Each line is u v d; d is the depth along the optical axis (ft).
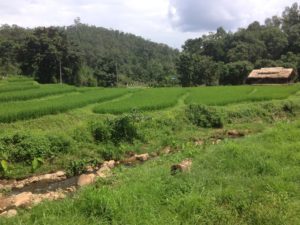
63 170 54.75
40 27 280.72
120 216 27.45
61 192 41.50
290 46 342.44
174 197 31.73
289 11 427.33
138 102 103.60
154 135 73.36
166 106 99.25
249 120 99.09
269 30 363.56
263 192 32.68
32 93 121.70
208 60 308.19
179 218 28.14
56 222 26.32
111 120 69.56
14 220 28.60
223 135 81.15
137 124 73.31
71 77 282.77
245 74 274.98
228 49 363.35
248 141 55.31
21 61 272.72
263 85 209.36
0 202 36.76
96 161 58.13
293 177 36.81
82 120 85.56
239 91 149.48
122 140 67.15
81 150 60.75
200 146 59.62
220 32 404.98
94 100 108.47
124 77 333.83
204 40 393.09
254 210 28.50
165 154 61.05
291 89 157.69
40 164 54.85
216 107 98.68
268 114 105.40
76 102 98.37
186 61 297.33
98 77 310.65
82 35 507.30
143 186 33.12
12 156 54.70
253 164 41.06
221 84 285.64
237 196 31.48
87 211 28.09
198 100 113.19
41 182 49.24
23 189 46.24
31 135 58.39
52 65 268.82
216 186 35.04
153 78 347.77
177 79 308.81
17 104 96.89
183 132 80.28
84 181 45.68
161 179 36.29
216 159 43.50
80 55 283.79
